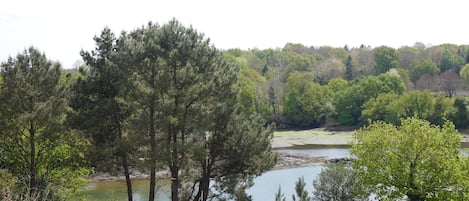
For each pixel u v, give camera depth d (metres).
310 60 176.88
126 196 45.50
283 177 56.78
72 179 32.16
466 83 128.38
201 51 28.41
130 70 27.59
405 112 103.81
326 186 31.83
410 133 31.80
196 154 26.83
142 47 27.30
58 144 29.62
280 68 170.50
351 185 31.62
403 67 163.00
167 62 27.42
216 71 28.83
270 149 30.00
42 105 26.77
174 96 27.27
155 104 27.34
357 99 118.38
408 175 30.95
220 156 28.89
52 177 31.20
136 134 27.80
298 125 125.50
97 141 28.00
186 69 26.62
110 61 27.12
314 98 123.94
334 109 123.06
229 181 29.11
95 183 52.00
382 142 32.12
